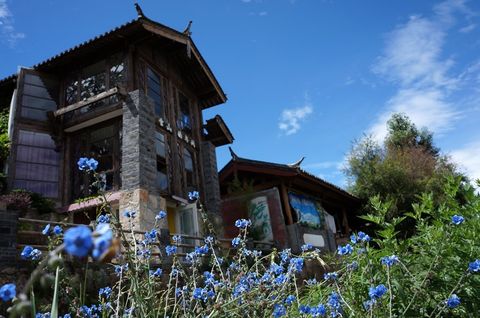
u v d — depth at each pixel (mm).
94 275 4738
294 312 2951
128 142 10297
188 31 13211
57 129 11445
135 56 11742
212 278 3041
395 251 2939
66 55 11461
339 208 18734
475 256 2654
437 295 2627
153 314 2400
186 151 13641
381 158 21422
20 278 4465
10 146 10688
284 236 12812
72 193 11062
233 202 14148
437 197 15047
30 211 9547
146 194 9789
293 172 13570
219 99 15938
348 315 2684
